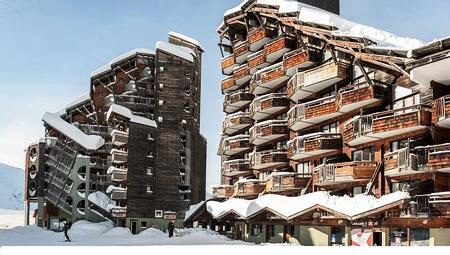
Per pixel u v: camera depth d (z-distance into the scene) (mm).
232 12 55156
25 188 84000
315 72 38969
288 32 47312
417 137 30344
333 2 52125
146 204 65875
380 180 32656
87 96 88562
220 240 44906
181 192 69562
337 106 36312
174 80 70188
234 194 51000
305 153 39844
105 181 78125
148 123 67562
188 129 71938
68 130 78375
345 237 34438
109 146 79188
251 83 51156
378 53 31734
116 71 81562
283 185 42125
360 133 32625
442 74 28641
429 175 29797
